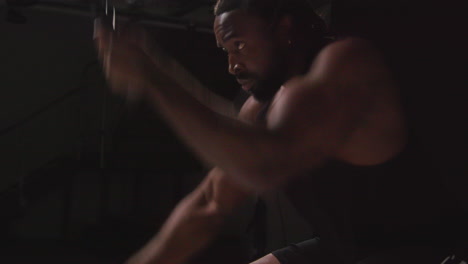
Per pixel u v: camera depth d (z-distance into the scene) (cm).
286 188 99
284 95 77
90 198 1029
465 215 96
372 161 88
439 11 255
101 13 73
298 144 73
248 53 92
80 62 994
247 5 91
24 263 746
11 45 974
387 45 93
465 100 273
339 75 78
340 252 104
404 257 93
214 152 72
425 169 92
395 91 86
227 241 805
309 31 93
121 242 902
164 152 933
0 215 834
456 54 265
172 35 805
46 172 880
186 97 71
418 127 91
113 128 899
